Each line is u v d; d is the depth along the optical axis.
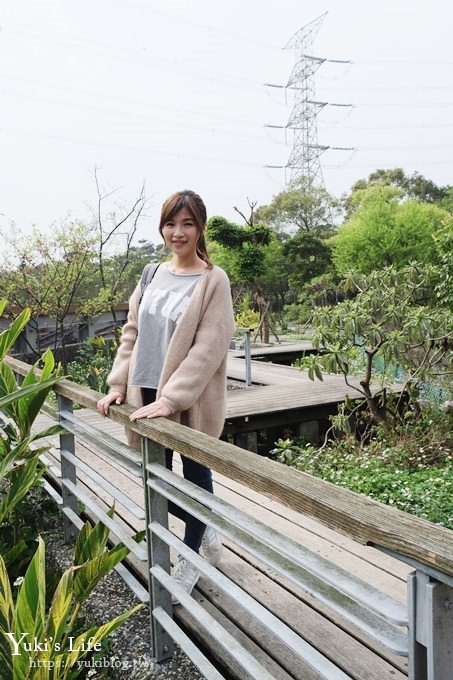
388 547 0.80
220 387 1.83
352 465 4.21
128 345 2.00
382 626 0.87
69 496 2.56
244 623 1.71
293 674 1.48
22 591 1.33
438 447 4.41
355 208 39.03
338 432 5.89
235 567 2.06
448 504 3.33
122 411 1.78
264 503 2.76
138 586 1.77
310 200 38.50
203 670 1.33
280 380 7.88
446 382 5.20
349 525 0.87
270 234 17.73
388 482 3.72
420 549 0.75
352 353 4.89
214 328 1.73
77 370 8.99
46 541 2.58
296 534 2.38
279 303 29.84
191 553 1.42
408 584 0.79
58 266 9.39
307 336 20.41
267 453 5.89
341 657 1.54
